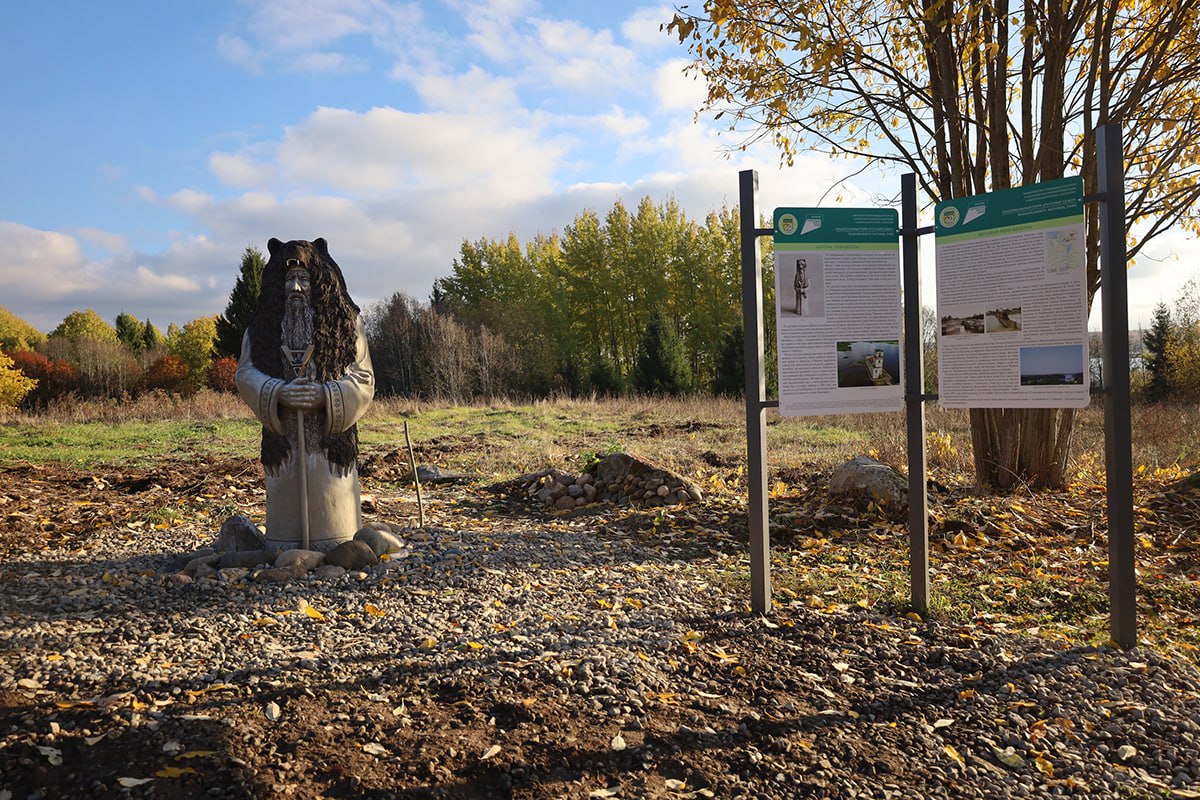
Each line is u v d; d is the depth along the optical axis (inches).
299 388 223.5
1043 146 328.5
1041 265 175.6
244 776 110.3
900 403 200.1
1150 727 138.3
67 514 313.1
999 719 142.2
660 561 258.4
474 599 203.9
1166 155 349.4
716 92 394.9
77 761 113.2
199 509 331.6
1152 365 1051.3
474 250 2170.3
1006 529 276.5
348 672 149.9
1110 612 176.7
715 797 115.1
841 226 197.5
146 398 889.5
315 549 231.9
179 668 147.9
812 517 305.0
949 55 341.7
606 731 131.0
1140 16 348.2
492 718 133.2
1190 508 287.9
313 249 232.2
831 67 358.3
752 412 200.2
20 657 151.4
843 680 159.0
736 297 1781.5
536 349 1745.8
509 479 436.8
